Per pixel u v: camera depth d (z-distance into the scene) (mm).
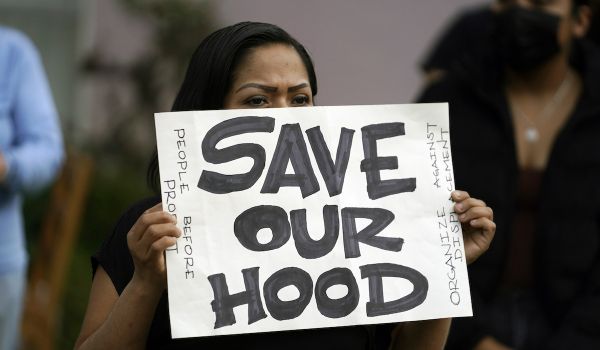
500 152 6309
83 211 11023
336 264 4105
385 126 4254
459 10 13531
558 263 6176
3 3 14133
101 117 13398
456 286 4168
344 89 13430
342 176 4184
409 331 4430
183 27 13211
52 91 14188
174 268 3965
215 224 4031
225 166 4082
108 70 13422
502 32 6375
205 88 4297
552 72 6445
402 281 4141
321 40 13430
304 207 4121
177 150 4062
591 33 6895
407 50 13578
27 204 10109
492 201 6266
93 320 4207
